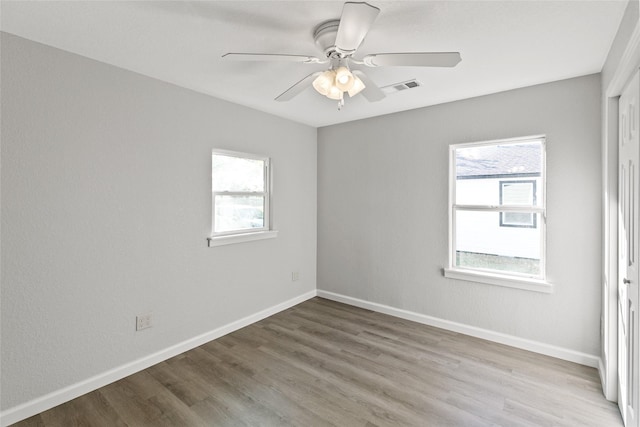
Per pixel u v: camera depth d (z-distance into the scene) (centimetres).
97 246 216
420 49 199
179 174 262
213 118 287
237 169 318
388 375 230
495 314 283
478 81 251
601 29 174
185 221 268
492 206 287
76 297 207
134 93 233
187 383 222
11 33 178
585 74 236
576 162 243
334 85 176
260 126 332
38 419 186
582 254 243
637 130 149
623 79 172
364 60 170
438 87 263
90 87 210
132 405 199
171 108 256
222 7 157
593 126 235
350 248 381
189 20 168
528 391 210
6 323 181
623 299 182
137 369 237
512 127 269
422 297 327
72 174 203
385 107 320
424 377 227
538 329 263
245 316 323
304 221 394
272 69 230
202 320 283
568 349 250
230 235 305
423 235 324
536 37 183
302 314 353
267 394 209
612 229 201
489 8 157
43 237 193
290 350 270
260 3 154
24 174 184
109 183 221
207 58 212
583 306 243
